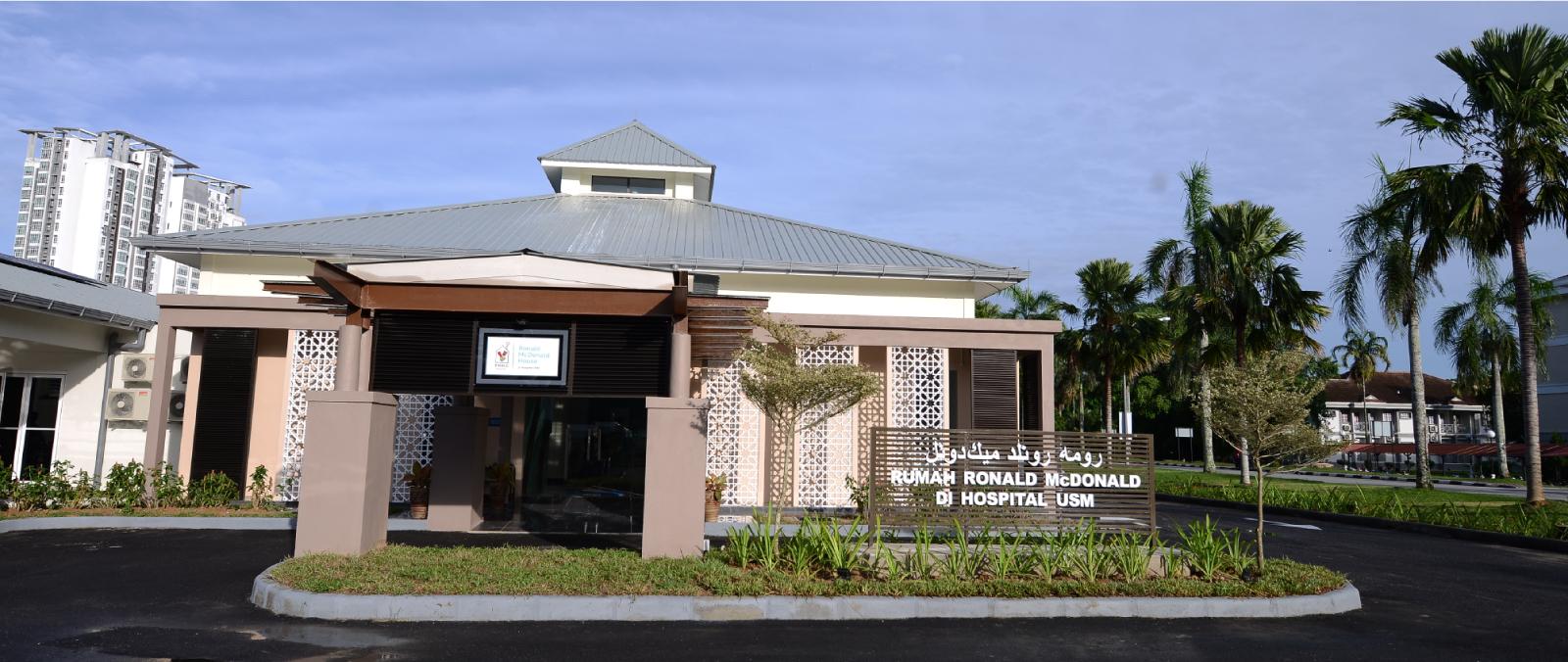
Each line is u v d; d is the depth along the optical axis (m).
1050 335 16.61
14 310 15.12
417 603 7.97
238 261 17.06
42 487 14.59
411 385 10.58
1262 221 27.03
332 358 15.98
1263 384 10.64
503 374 10.64
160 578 9.68
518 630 7.65
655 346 10.80
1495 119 18.89
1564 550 14.31
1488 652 7.51
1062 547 9.91
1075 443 12.20
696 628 7.83
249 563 10.59
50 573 9.95
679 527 10.30
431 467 13.92
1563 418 45.38
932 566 9.82
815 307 17.84
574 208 22.03
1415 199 20.06
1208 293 27.25
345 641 7.16
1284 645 7.58
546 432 17.98
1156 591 8.94
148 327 17.69
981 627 8.06
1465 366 40.06
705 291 12.01
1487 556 13.59
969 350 16.84
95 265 94.56
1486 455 55.00
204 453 15.47
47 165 96.62
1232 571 10.08
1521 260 19.44
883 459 12.09
